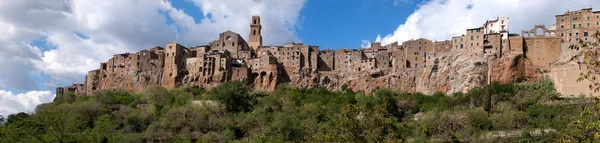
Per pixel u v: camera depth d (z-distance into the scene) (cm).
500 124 13550
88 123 14700
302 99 19050
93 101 17350
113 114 15775
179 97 19038
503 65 17700
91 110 15688
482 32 18388
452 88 18262
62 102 19288
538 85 16862
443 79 18650
